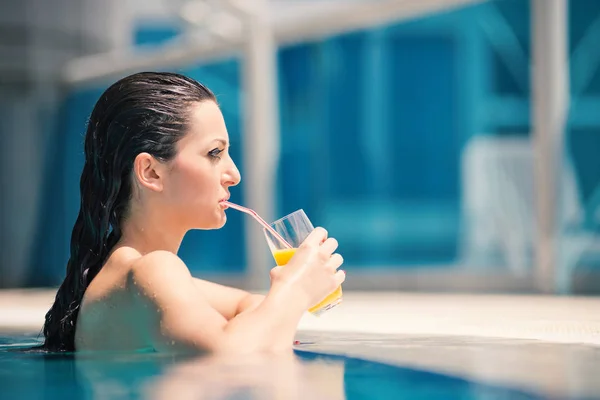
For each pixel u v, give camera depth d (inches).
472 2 279.9
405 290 316.2
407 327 98.8
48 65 391.2
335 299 71.6
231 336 62.9
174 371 52.9
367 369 53.4
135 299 65.7
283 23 315.9
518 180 448.5
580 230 405.7
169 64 362.6
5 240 409.1
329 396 42.9
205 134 72.7
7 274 410.0
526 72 450.3
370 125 464.4
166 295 63.7
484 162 454.3
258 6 314.8
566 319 116.9
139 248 72.0
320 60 464.8
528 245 438.9
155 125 70.8
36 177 412.2
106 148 71.9
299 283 67.4
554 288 257.9
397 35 463.2
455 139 459.5
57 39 390.0
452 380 48.8
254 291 290.0
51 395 44.8
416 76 463.2
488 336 81.9
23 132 405.4
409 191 463.5
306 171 462.3
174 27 446.0
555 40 255.8
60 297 74.0
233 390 45.0
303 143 463.8
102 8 398.0
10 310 170.7
